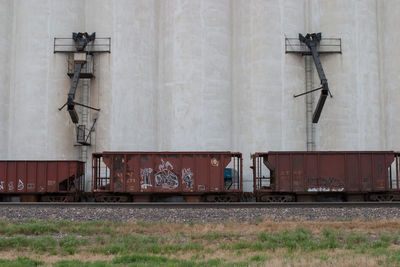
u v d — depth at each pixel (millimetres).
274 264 10375
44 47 32094
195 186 24859
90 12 33219
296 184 24703
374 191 24969
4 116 32344
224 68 33031
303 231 15516
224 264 10531
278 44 32469
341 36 33031
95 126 31719
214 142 31938
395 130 33000
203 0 32781
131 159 24938
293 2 33250
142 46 32812
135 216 19141
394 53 33469
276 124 31984
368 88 32906
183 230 16094
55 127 31781
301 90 32938
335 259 10977
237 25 33812
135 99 32188
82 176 27953
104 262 10844
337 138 32438
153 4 33688
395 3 33688
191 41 32312
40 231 16062
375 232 15828
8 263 10750
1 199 27281
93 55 32281
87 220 18609
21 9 32875
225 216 19172
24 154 31469
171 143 32062
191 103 31875
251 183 31250
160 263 10727
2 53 32562
